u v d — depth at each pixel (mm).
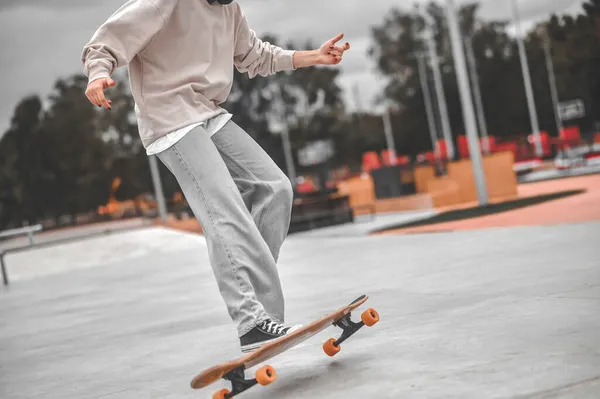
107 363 4645
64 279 14016
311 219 22062
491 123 81688
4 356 5719
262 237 3689
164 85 3594
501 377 2758
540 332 3383
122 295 9250
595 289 4281
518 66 81188
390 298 5344
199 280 9547
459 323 3910
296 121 84312
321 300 5875
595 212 10453
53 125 85688
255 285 3502
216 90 3688
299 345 4020
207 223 3508
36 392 4066
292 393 3031
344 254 9781
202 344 4746
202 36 3643
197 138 3539
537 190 19516
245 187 3723
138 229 23266
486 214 13969
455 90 80375
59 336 6387
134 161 83250
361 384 2977
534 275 5266
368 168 52812
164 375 3947
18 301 10750
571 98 77938
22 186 85875
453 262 6934
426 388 2770
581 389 2477
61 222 84375
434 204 20891
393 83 85188
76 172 85188
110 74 3379
